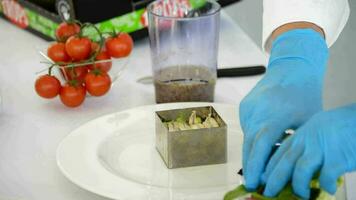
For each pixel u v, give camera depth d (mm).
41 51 1188
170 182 898
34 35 1404
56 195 894
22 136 1034
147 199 840
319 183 748
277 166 762
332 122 764
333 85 1574
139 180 901
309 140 761
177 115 979
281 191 764
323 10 1051
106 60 1126
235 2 1469
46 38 1354
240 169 926
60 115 1096
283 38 1010
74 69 1110
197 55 1107
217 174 917
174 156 923
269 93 889
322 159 749
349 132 757
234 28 1411
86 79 1107
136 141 995
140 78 1212
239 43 1336
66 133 1042
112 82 1169
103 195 848
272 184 759
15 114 1099
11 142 1017
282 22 1051
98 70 1110
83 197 890
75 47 1099
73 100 1096
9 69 1260
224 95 1143
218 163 941
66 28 1152
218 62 1247
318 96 917
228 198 794
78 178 879
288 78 925
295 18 1048
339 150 751
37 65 1274
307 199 752
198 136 921
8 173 941
